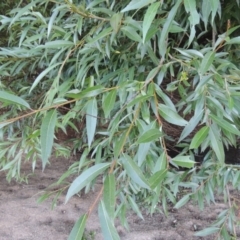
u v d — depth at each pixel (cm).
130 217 237
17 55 163
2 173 294
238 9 142
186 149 150
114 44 143
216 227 146
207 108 97
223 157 89
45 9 159
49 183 273
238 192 188
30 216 237
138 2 83
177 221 233
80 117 162
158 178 83
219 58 123
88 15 113
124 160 78
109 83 146
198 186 148
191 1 84
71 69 156
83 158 145
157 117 91
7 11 201
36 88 188
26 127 165
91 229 217
